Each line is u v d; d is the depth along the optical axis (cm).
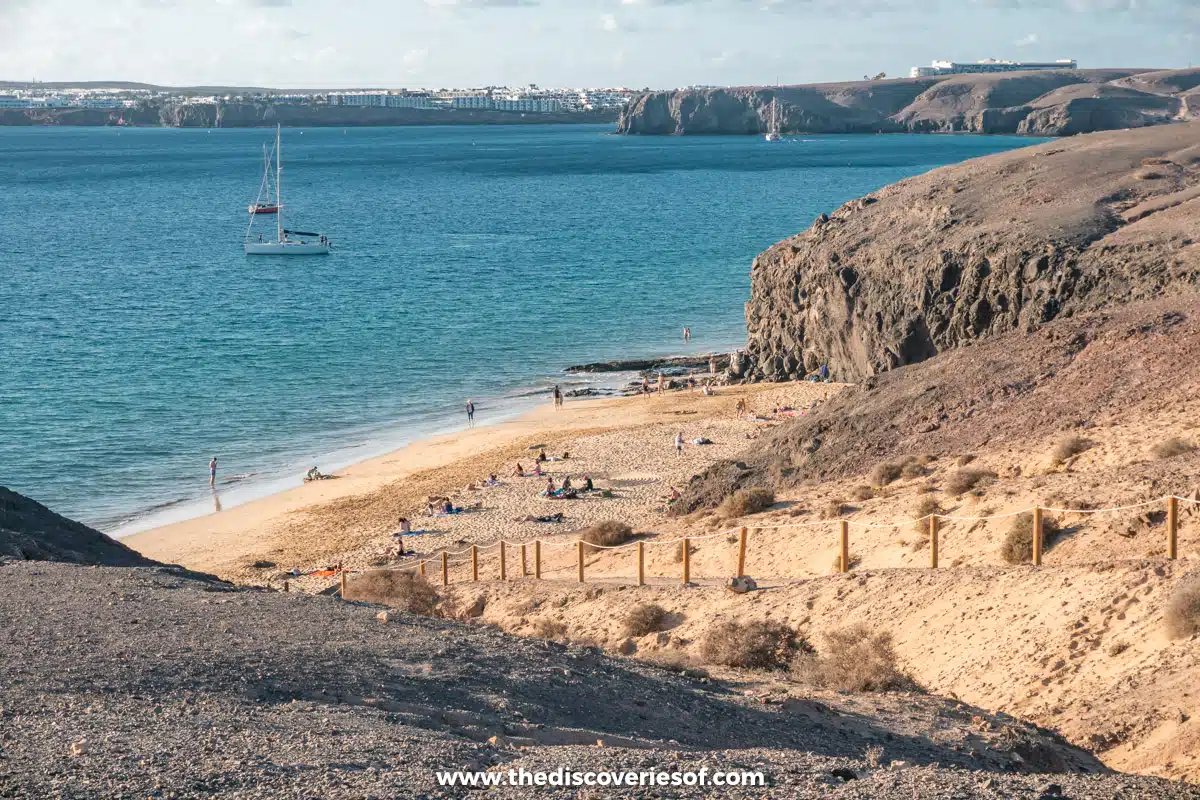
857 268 9569
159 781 1099
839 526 3912
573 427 8444
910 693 2222
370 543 5803
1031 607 2475
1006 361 5538
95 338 11969
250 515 6525
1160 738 1772
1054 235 8488
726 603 3167
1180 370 4691
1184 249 7619
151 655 1697
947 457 4712
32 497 6925
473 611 3781
